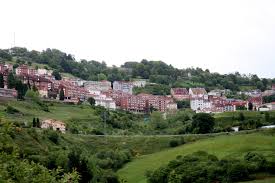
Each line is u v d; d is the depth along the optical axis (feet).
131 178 434.30
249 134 563.89
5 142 100.53
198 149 495.00
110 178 382.01
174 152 515.50
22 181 96.43
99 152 515.91
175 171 386.32
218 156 440.45
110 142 605.73
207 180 369.09
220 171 370.32
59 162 356.38
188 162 406.21
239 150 453.58
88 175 357.61
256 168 368.68
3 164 94.89
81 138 602.03
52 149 457.68
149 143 602.03
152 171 419.95
